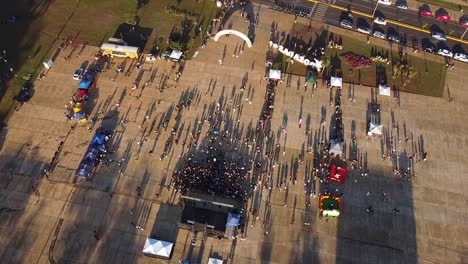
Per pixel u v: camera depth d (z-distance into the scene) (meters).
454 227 66.25
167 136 73.62
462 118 80.25
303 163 71.69
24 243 60.72
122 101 78.06
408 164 72.94
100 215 64.00
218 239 62.53
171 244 60.03
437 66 88.38
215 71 83.69
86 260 59.62
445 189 70.31
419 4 102.25
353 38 92.25
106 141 72.12
